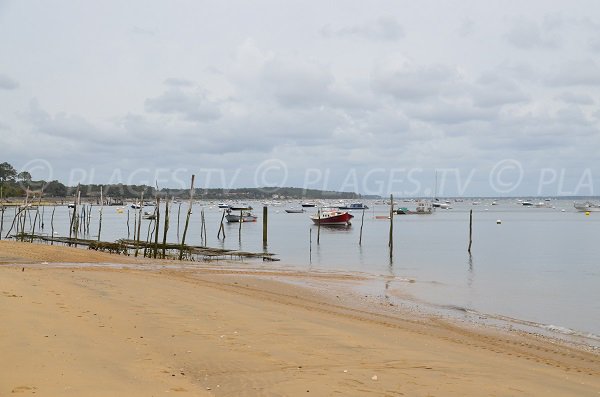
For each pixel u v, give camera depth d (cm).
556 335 2048
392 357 1245
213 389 904
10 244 4294
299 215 17288
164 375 959
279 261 4984
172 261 4409
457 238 8200
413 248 6569
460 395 964
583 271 4388
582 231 9819
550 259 5328
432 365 1199
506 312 2566
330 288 3102
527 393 1022
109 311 1570
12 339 1093
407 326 1953
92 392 812
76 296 1803
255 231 9931
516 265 4800
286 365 1095
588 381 1216
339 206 17888
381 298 2820
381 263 4925
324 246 6862
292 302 2338
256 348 1232
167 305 1792
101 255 4209
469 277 3972
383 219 14538
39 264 3412
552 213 19388
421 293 3111
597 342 1945
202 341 1270
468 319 2305
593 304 2838
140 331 1330
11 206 15388
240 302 2031
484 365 1266
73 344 1109
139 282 2447
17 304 1498
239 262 4762
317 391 923
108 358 1034
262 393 896
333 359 1175
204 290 2362
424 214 17688
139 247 5419
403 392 953
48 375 880
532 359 1505
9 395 771
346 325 1698
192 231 10044
